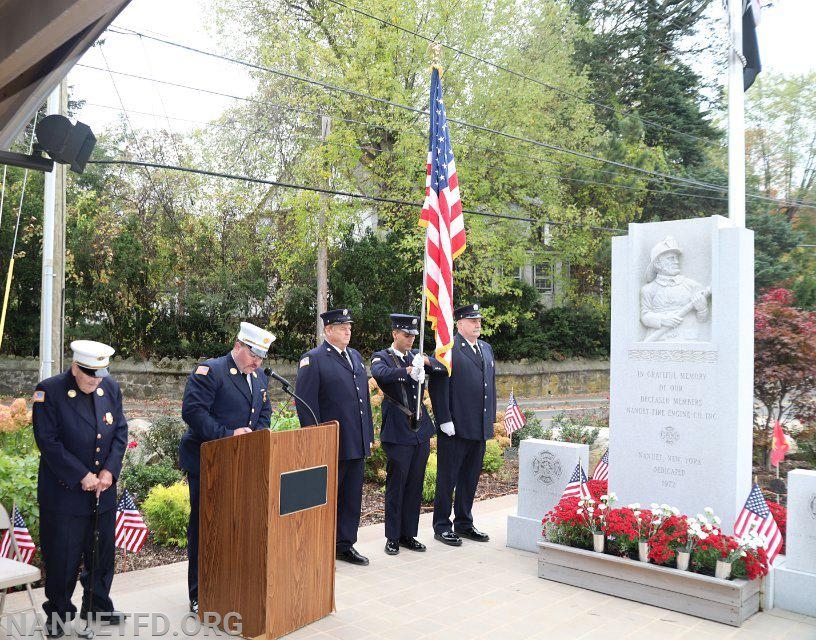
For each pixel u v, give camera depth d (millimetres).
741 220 6707
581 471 5492
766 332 9258
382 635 4090
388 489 5957
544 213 21422
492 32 18297
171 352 18812
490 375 6500
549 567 5230
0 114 4559
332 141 17000
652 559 4742
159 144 18344
